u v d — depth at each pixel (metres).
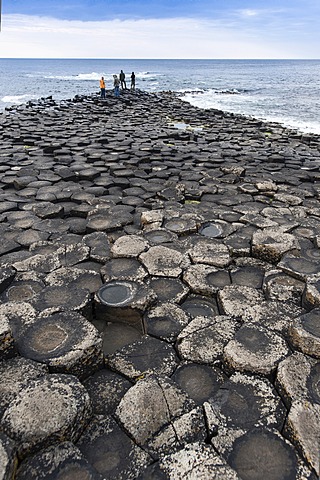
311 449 2.17
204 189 7.48
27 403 2.31
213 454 2.18
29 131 13.69
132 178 8.19
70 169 8.51
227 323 3.34
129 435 2.34
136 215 6.18
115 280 3.94
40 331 2.99
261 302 3.68
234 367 2.83
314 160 10.35
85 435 2.36
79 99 26.83
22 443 2.13
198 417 2.42
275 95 35.50
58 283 3.89
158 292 3.87
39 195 6.83
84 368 2.80
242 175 8.54
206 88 45.09
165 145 11.62
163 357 3.02
